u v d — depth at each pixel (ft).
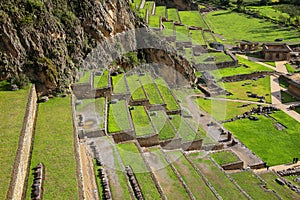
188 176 109.60
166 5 367.86
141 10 251.39
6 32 117.80
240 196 107.14
